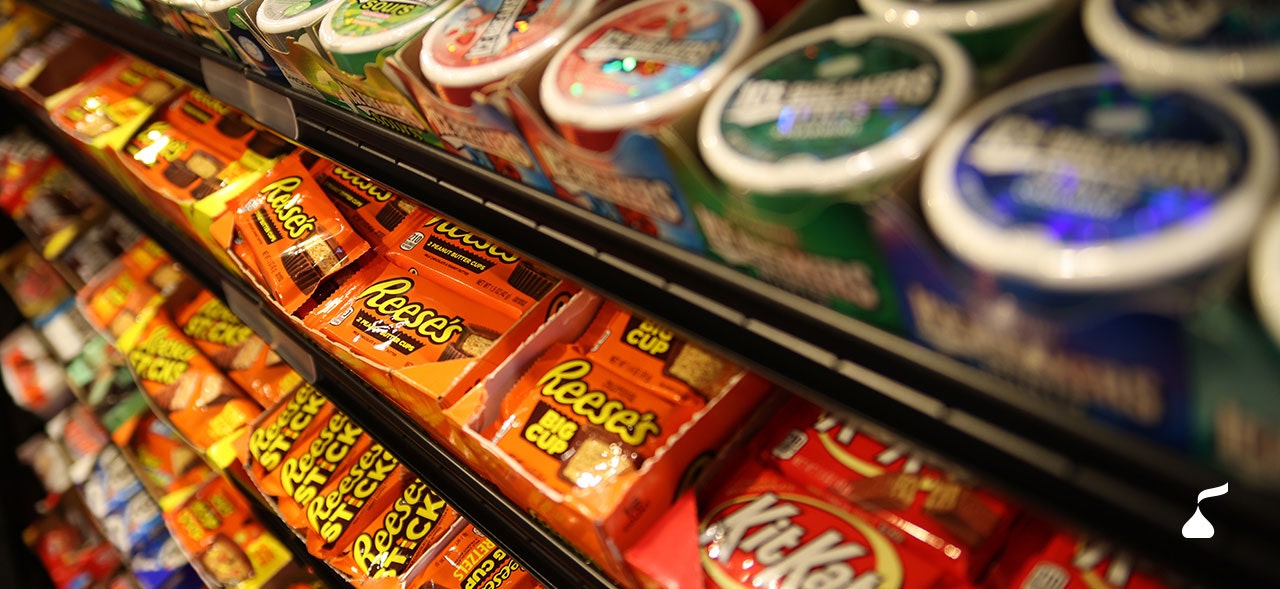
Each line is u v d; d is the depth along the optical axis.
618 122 0.70
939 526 0.81
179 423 1.89
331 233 1.43
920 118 0.57
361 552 1.43
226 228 1.51
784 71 0.67
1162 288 0.43
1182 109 0.50
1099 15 0.57
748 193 0.59
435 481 1.25
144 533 2.28
